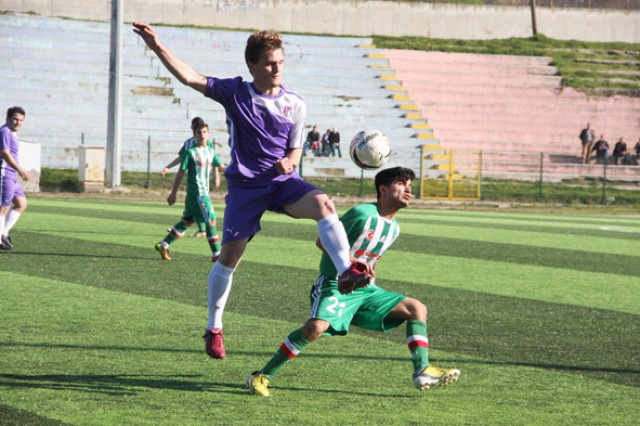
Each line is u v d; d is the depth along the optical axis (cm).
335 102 6469
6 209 1839
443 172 5919
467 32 7956
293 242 2273
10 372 820
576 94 7056
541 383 847
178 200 4400
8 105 5806
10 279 1445
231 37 6875
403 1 7800
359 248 778
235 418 689
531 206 5256
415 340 754
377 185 784
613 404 772
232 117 803
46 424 660
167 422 674
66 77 6094
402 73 6894
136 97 6059
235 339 1012
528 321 1217
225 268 817
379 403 750
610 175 6175
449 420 702
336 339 1027
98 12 7100
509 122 6719
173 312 1181
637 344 1066
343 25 7669
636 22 8219
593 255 2266
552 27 8144
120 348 942
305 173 5622
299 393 775
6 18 6366
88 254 1844
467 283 1622
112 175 4662
